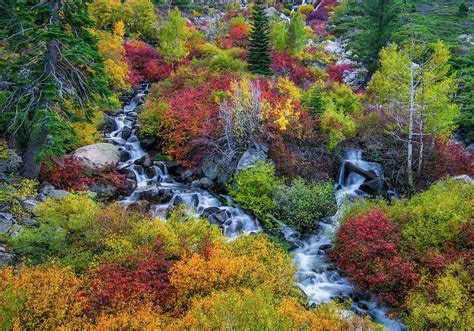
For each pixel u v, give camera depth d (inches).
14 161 487.8
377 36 1157.1
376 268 401.4
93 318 278.1
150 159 693.3
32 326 255.1
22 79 467.8
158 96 893.8
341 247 460.1
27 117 488.4
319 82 928.3
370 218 457.7
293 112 714.2
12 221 389.7
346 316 315.3
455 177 565.0
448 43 1443.2
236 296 269.4
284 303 300.4
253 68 987.9
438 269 367.9
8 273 282.5
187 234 401.4
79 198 415.2
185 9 1916.8
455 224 401.1
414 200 515.2
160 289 320.5
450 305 333.4
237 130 659.4
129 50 1160.2
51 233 350.0
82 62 482.9
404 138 742.5
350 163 714.2
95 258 342.6
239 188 597.3
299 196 567.2
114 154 671.8
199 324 253.1
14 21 486.6
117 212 405.1
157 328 260.4
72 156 598.2
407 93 706.8
